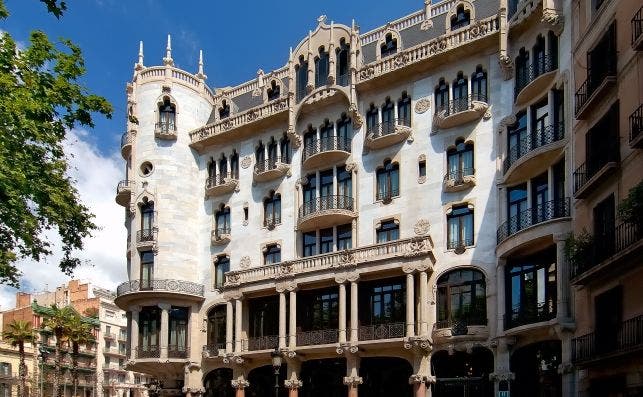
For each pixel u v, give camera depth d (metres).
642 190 18.70
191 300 44.84
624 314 21.92
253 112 45.59
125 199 49.88
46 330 80.25
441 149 36.41
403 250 34.41
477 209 34.19
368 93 40.09
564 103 29.52
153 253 45.62
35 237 21.91
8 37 18.53
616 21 23.94
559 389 28.88
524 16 33.12
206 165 48.09
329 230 40.38
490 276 32.81
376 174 38.88
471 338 32.16
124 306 46.53
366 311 36.62
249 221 44.41
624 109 22.70
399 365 35.59
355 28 40.59
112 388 97.50
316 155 40.50
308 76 42.34
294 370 37.09
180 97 48.72
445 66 37.28
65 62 19.80
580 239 24.62
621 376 21.75
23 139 19.25
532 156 30.25
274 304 40.44
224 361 40.50
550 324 27.66
